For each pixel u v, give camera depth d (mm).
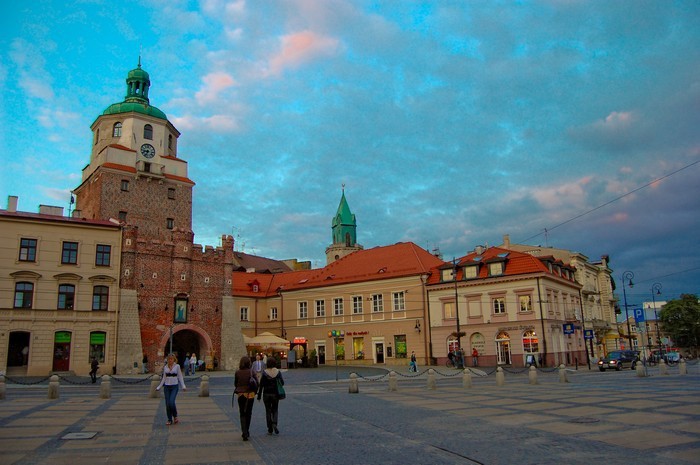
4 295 44469
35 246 46562
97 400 24953
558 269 60719
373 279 64312
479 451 11844
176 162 65938
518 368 51250
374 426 15992
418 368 53938
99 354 47812
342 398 25469
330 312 67188
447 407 20172
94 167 64375
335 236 132375
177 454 12094
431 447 12461
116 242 50594
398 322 61875
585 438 12945
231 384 37125
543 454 11344
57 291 46688
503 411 18375
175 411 16875
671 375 36844
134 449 12695
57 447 12906
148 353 51188
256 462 11234
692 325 98625
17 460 11391
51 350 45531
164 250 54156
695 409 17094
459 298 58250
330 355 66188
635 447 11750
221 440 13898
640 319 52531
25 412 19781
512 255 57156
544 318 53250
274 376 14930
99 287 49031
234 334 57375
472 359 56375
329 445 13008
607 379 33875
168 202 63969
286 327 70812
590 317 72125
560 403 20000
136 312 50312
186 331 55250
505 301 55562
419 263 63094
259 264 98438
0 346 43625
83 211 64312
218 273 57938
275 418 14844
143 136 64312
